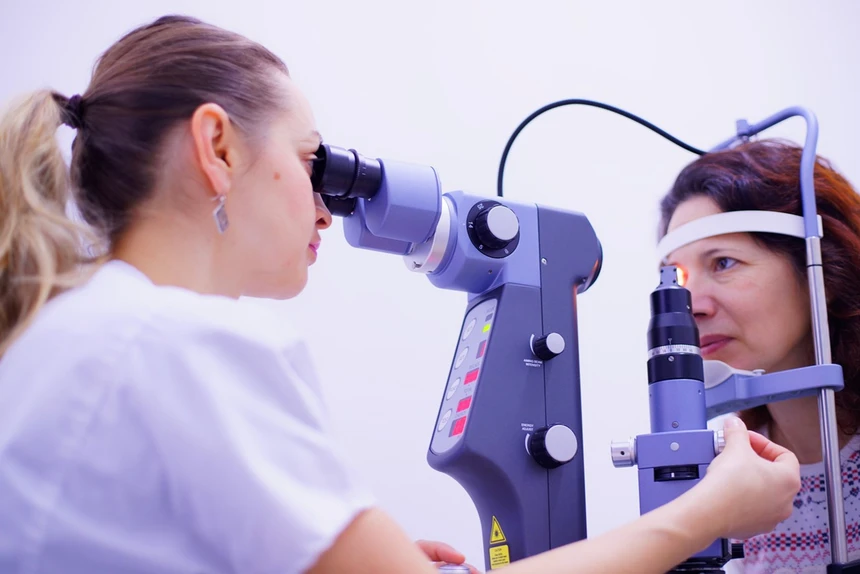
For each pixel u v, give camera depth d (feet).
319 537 1.94
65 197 2.62
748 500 2.53
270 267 2.74
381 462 5.18
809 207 4.25
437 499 5.22
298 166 2.82
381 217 3.32
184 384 2.02
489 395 3.26
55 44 5.39
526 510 3.21
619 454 2.95
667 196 5.06
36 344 2.19
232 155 2.65
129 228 2.59
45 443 2.01
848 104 6.53
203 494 1.95
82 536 1.95
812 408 4.57
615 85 6.13
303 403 2.16
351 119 5.59
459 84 5.85
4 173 2.54
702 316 4.58
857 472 4.45
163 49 2.69
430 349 5.45
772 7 6.57
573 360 3.49
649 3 6.31
